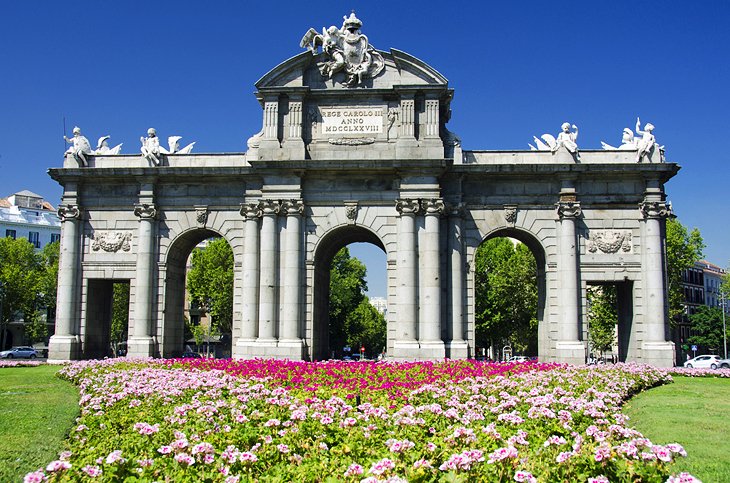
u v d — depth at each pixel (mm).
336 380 30672
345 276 115812
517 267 86875
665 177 46844
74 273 48688
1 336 106188
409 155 45875
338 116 47344
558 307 46375
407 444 13781
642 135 47875
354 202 46594
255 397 23062
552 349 46312
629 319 48094
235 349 46219
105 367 38219
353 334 118500
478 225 47219
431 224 45312
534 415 18844
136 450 15125
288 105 47250
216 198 48562
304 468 13172
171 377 29422
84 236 49281
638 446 13438
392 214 46500
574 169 46125
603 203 47031
